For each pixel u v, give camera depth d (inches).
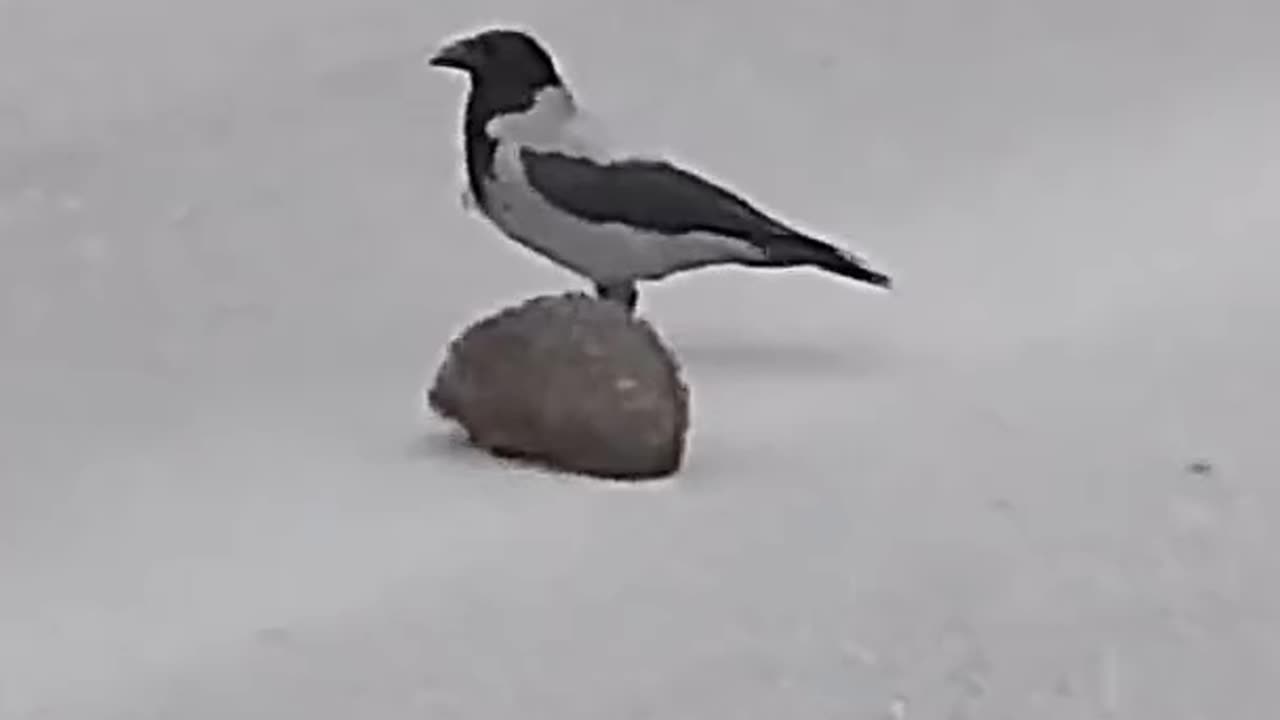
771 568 349.4
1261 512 373.4
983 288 518.6
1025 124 659.4
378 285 527.2
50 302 502.9
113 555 354.9
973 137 650.8
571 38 731.4
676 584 343.3
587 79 697.6
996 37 733.3
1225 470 390.6
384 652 319.6
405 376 456.4
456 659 318.3
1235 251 530.9
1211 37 734.5
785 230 459.8
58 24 740.7
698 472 392.2
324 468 394.9
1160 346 462.0
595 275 463.8
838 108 676.1
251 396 441.7
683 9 750.5
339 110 665.0
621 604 336.2
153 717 301.4
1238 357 451.2
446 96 677.9
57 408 431.5
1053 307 499.8
